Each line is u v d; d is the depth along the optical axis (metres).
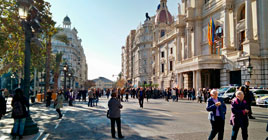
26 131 7.79
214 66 29.14
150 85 57.12
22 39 21.33
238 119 5.88
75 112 15.92
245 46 25.42
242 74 25.50
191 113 14.22
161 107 18.78
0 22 18.50
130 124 10.31
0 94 9.60
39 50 23.72
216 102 5.93
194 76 31.98
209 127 9.27
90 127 9.84
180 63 37.22
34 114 14.84
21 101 7.36
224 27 30.67
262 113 13.75
